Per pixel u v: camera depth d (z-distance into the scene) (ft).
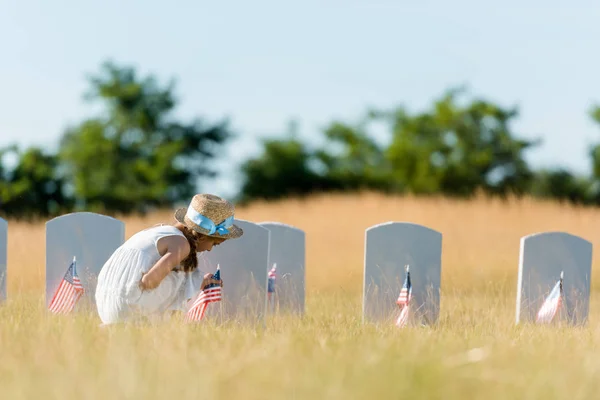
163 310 46.73
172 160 368.48
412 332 44.39
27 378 26.27
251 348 33.81
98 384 25.27
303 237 68.59
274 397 24.64
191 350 32.32
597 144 352.28
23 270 94.79
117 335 36.14
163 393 24.20
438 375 27.32
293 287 68.23
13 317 49.52
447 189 365.81
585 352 36.83
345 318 60.70
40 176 346.13
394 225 63.41
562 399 26.09
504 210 162.50
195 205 47.60
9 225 138.51
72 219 63.57
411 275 63.31
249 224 58.34
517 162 365.81
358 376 26.84
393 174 379.35
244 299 58.18
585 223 152.56
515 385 27.22
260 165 377.50
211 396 24.18
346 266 110.73
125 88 380.78
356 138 391.24
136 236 47.37
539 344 39.81
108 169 362.33
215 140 389.19
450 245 122.31
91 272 63.41
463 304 75.25
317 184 375.04
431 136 379.96
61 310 59.36
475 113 372.99
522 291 64.44
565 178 355.77
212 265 58.39
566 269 64.54
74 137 383.65
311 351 33.04
